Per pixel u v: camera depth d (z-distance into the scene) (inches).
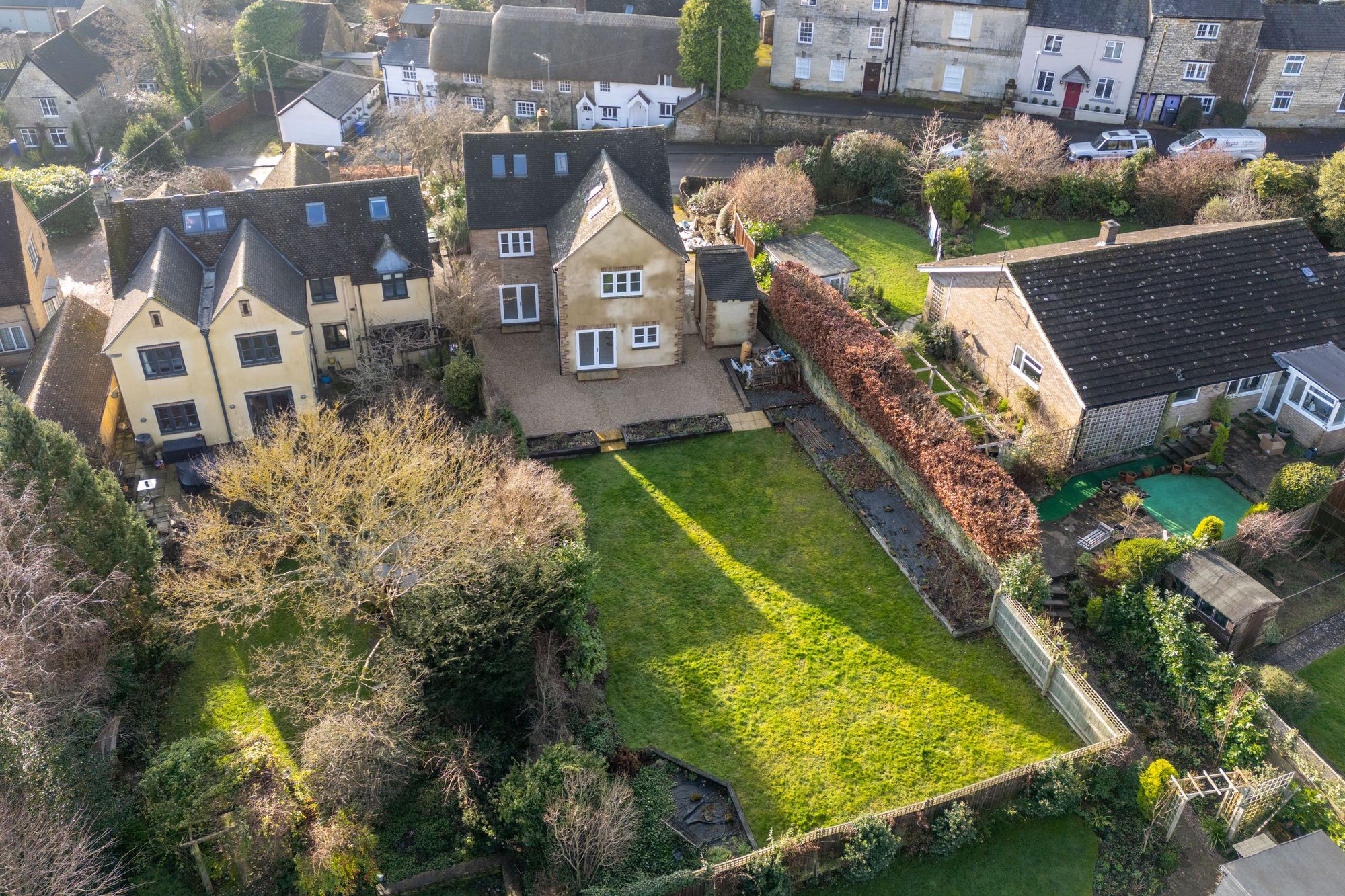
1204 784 1129.4
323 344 1875.0
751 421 1760.6
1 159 3191.4
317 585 1380.4
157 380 1628.9
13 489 1192.2
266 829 1069.8
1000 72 2913.4
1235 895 957.8
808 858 1031.0
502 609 1165.1
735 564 1461.6
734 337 1945.1
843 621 1365.7
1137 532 1439.5
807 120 2908.5
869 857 1034.7
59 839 951.0
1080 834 1104.2
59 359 1713.8
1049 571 1389.0
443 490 1358.3
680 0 3393.2
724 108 2955.2
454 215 2234.3
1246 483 1549.0
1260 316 1667.1
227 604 1393.9
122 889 986.7
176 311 1587.1
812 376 1801.2
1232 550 1373.0
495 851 1096.2
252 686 1298.0
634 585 1424.7
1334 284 1732.3
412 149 2706.7
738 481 1621.6
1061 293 1635.1
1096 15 2775.6
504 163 1950.1
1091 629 1320.1
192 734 1234.0
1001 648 1318.9
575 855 1017.5
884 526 1514.5
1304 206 2210.9
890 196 2470.5
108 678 1201.4
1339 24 2709.2
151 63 3388.3
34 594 1133.7
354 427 1653.5
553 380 1857.8
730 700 1256.2
